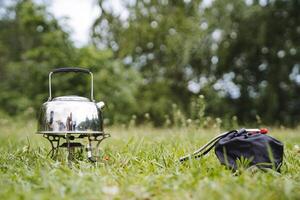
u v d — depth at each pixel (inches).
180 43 234.2
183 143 71.6
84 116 52.6
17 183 44.5
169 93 259.9
